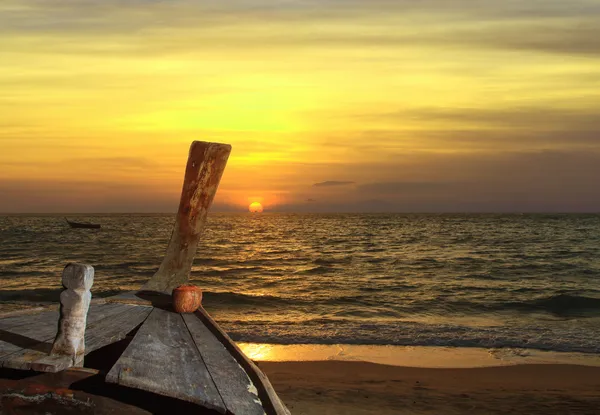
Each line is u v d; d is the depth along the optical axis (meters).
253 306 16.06
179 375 4.30
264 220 149.12
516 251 40.16
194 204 8.68
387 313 15.23
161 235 63.62
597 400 7.66
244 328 12.20
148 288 8.34
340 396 7.64
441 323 13.43
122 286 20.05
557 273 26.61
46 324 5.44
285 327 12.36
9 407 4.00
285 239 57.19
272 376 8.63
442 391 7.97
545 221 119.62
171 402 4.11
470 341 11.07
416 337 11.39
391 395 7.74
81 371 4.06
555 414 7.08
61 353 4.20
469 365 9.43
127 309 6.86
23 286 20.09
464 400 7.59
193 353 5.03
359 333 11.71
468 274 26.25
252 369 4.71
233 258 34.56
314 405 7.26
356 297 18.23
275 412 3.90
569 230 74.75
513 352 10.32
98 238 56.50
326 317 14.31
